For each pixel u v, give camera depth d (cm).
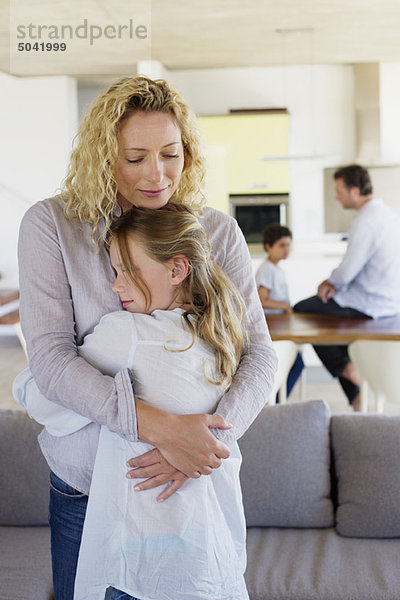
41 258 157
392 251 488
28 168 848
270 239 510
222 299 162
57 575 172
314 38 672
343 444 262
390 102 825
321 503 258
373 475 254
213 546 152
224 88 869
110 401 145
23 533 256
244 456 261
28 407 165
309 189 880
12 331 917
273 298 515
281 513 257
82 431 160
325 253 805
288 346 423
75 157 161
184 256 158
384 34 662
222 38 658
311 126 870
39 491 260
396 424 262
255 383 161
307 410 266
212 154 848
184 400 152
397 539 250
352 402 533
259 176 845
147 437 146
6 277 868
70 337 156
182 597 150
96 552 152
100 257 161
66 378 148
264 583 222
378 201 494
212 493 154
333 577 224
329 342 423
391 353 406
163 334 155
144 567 150
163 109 158
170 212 160
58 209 162
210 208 179
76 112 873
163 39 649
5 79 834
